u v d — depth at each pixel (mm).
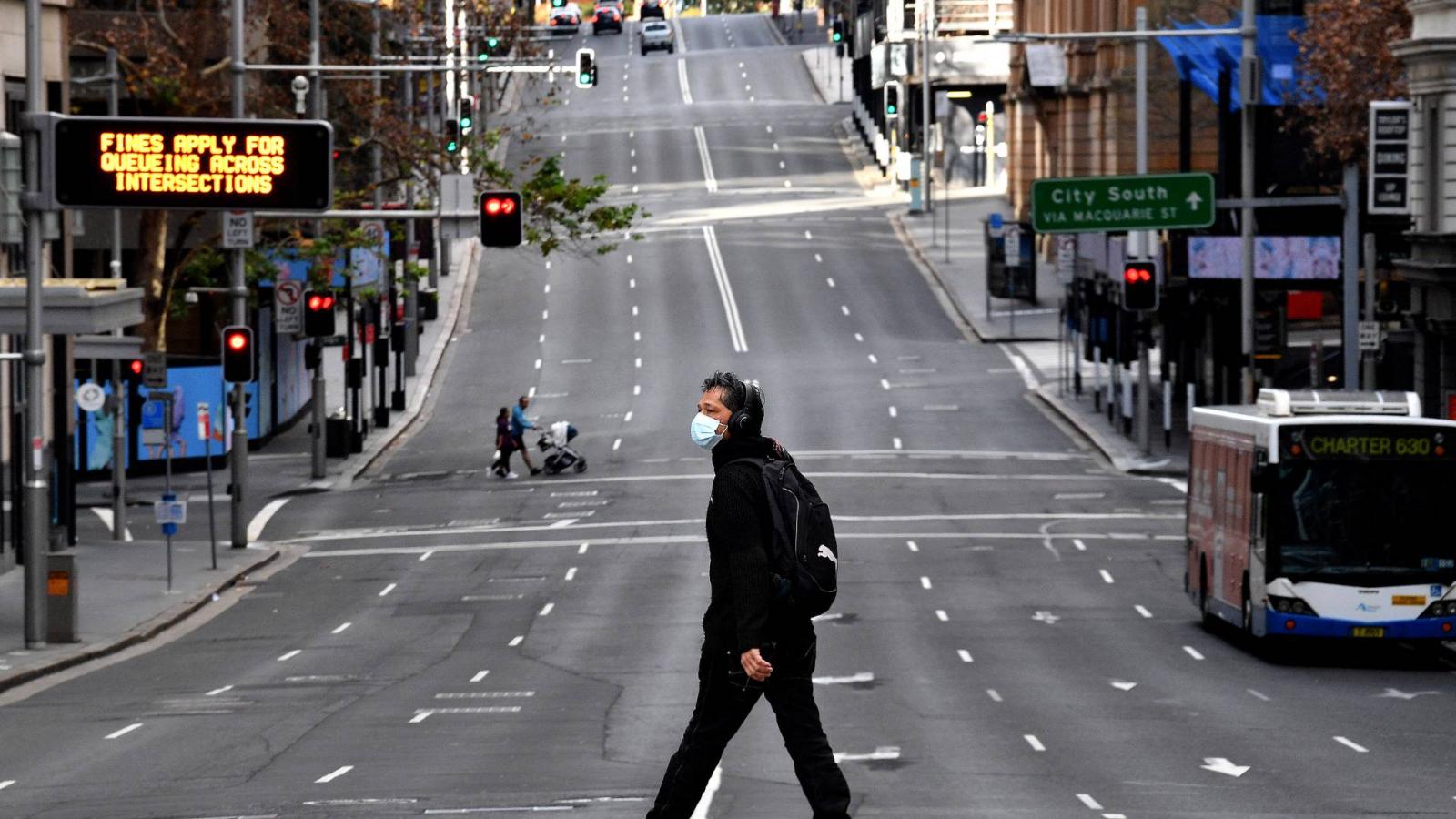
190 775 62688
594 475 181750
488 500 170000
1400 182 155625
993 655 95375
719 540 32500
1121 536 144375
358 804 54469
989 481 173625
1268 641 99500
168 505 123500
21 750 70312
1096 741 69438
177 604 118188
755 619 32094
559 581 127062
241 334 143875
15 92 137000
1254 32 158500
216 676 92562
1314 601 92500
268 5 195625
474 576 130625
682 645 99250
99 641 103875
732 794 56281
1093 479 176250
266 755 66875
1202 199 175750
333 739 70688
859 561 132875
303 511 168500
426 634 106688
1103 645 99438
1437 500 93250
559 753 65688
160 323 165000
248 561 138500
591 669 91625
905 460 185000
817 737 33219
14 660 96750
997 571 128375
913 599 116750
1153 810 53812
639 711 77312
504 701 81250
